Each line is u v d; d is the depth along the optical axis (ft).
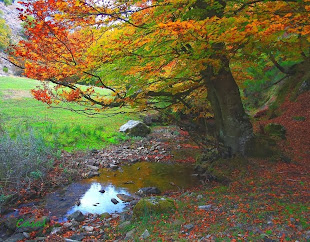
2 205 19.48
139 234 13.20
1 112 48.29
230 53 19.34
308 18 14.64
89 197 21.94
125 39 16.31
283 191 16.98
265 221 12.66
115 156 33.86
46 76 16.80
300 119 37.93
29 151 26.66
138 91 20.67
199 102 28.12
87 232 15.37
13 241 14.88
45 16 14.08
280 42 18.15
